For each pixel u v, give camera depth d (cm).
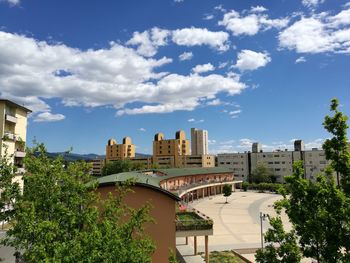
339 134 995
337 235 927
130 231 1302
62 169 1347
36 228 1041
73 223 1214
